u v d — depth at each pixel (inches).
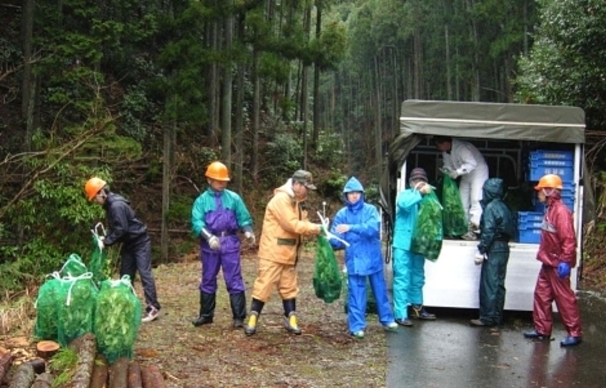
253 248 581.9
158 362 213.2
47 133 527.5
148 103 716.7
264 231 252.8
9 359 187.5
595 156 509.4
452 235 293.3
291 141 951.0
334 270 250.8
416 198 269.1
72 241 449.1
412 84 1761.8
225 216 258.7
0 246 446.6
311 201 925.2
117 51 637.9
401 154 289.1
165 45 618.5
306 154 976.9
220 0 621.0
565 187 291.6
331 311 301.1
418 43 1619.1
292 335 253.0
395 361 220.8
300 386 191.6
